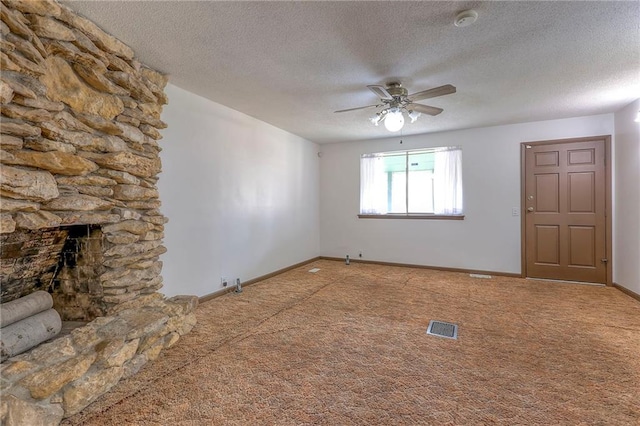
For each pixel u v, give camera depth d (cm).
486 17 192
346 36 215
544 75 278
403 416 157
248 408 163
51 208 178
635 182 346
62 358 166
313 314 301
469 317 291
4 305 180
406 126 459
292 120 428
